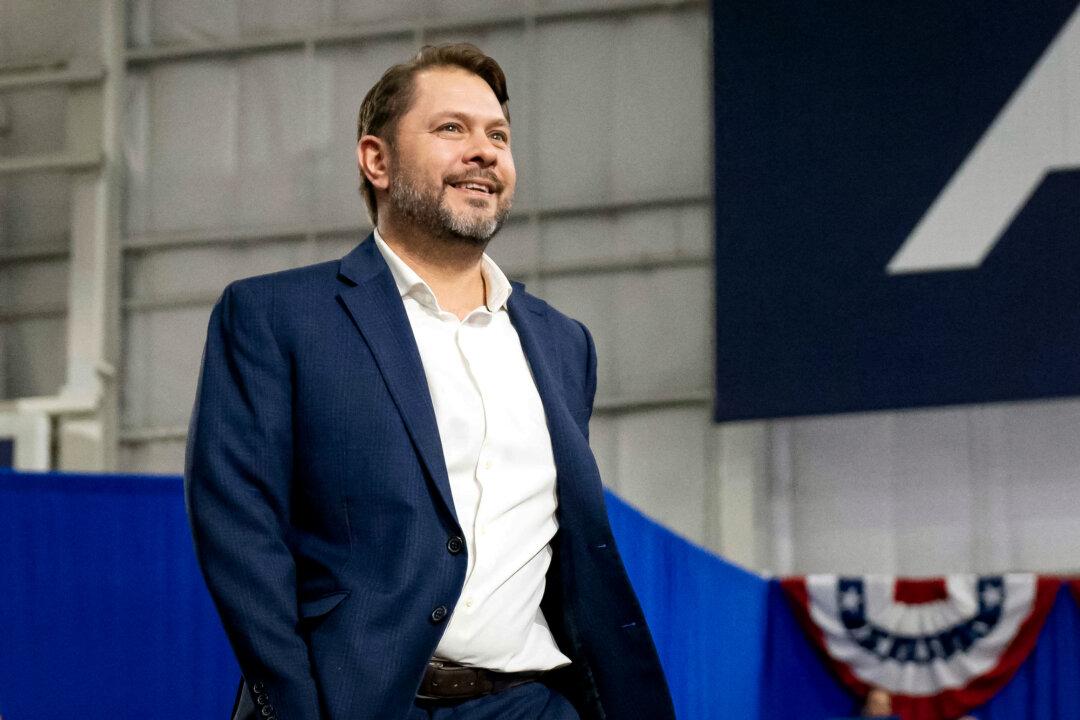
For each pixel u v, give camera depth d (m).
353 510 2.68
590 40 15.31
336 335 2.79
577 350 3.15
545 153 15.26
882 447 14.50
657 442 14.75
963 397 12.22
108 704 6.12
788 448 14.66
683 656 8.08
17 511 6.11
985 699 12.41
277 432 2.74
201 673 6.24
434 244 2.95
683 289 14.86
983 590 12.62
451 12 15.52
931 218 12.55
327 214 15.45
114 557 6.21
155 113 15.88
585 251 15.09
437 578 2.64
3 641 6.03
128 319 15.67
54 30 15.89
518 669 2.75
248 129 15.74
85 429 15.20
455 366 2.87
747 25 13.21
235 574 2.65
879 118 12.81
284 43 15.74
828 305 12.61
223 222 15.60
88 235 15.49
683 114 15.07
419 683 2.61
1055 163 12.43
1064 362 12.10
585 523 2.85
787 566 14.48
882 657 12.58
